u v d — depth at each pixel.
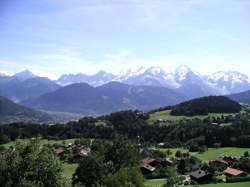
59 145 175.12
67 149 159.25
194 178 92.69
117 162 79.94
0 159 30.05
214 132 185.25
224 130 182.25
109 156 81.81
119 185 51.53
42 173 31.02
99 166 62.34
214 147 172.88
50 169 31.61
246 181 86.31
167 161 120.12
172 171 96.62
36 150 32.56
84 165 62.09
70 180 64.56
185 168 111.38
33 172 29.97
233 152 149.00
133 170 59.19
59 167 33.03
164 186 83.19
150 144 191.38
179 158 130.75
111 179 52.66
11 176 29.03
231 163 119.12
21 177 28.98
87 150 155.00
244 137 164.62
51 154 33.88
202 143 181.88
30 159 30.81
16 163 30.05
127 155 83.62
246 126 183.88
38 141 34.28
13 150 31.97
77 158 136.38
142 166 107.00
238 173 94.12
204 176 91.25
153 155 136.38
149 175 102.44
